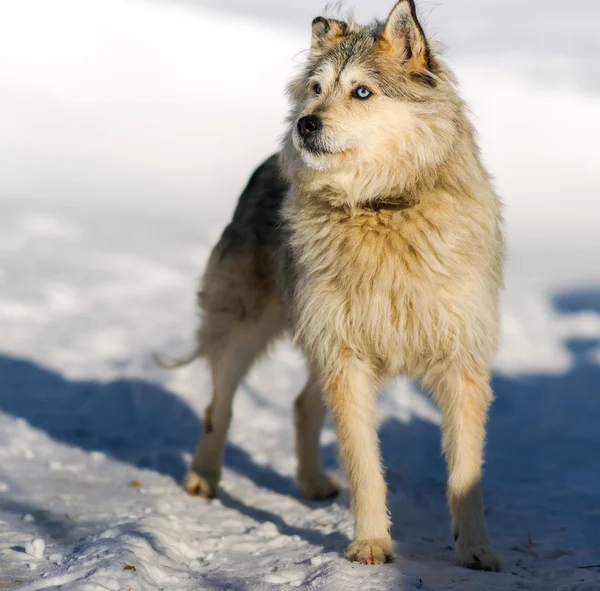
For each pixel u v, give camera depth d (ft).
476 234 27.32
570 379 61.11
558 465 41.93
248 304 35.86
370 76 28.27
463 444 27.27
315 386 34.88
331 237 27.99
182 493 34.65
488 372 28.07
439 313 27.02
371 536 26.25
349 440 27.61
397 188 27.32
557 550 28.40
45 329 62.80
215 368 36.27
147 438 44.14
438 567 25.98
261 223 35.53
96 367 54.75
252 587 22.93
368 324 27.50
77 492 32.58
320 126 27.55
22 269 78.48
